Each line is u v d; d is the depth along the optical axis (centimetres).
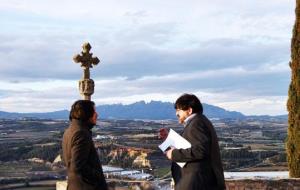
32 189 4622
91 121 684
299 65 1284
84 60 1117
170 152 656
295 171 1267
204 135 645
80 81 1121
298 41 1291
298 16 1298
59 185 965
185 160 646
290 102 1295
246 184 1058
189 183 646
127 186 1023
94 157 677
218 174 654
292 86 1294
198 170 648
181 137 658
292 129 1281
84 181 660
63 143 680
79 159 656
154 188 1024
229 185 1052
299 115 1272
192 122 655
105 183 690
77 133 662
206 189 648
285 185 1067
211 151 654
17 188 4797
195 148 639
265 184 1062
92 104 687
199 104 672
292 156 1278
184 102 668
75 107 680
